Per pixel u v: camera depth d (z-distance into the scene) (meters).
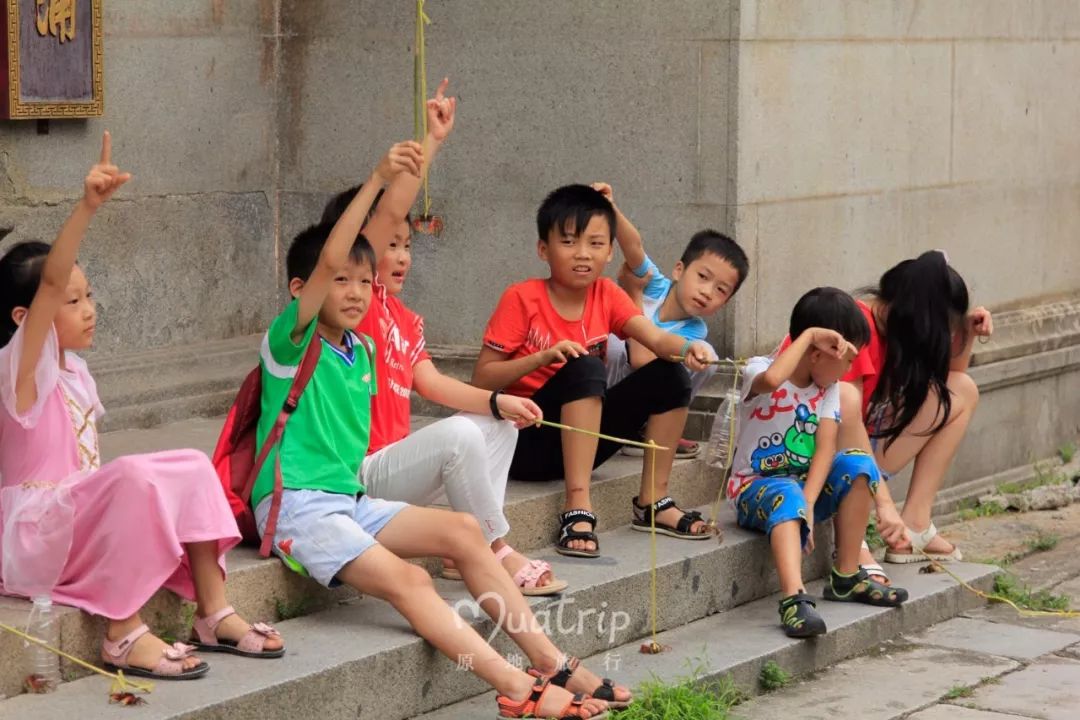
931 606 8.64
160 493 5.91
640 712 6.55
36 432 6.09
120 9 9.37
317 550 6.54
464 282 9.88
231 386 9.80
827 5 9.86
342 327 6.82
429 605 6.47
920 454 9.54
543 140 9.61
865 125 10.34
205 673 5.99
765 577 8.45
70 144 9.16
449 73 9.80
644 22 9.31
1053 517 11.34
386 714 6.41
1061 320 12.55
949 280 9.12
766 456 8.38
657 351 8.11
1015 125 12.08
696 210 9.30
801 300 8.34
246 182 10.26
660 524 8.31
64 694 5.78
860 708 7.24
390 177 6.58
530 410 7.13
